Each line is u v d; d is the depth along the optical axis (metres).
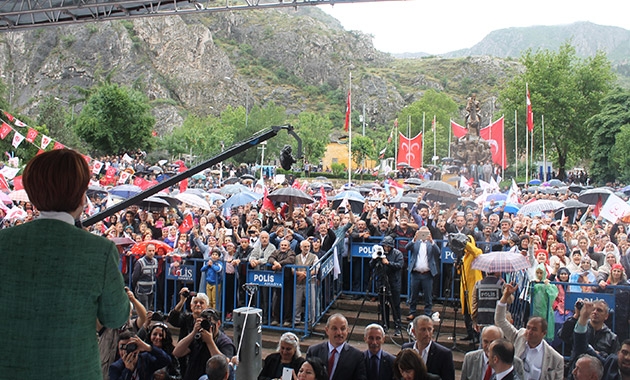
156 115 120.12
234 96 139.62
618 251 10.59
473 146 45.53
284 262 10.23
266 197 14.70
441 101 124.62
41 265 2.49
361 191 23.83
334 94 160.88
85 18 13.77
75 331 2.51
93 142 56.91
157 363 6.69
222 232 12.17
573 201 17.17
